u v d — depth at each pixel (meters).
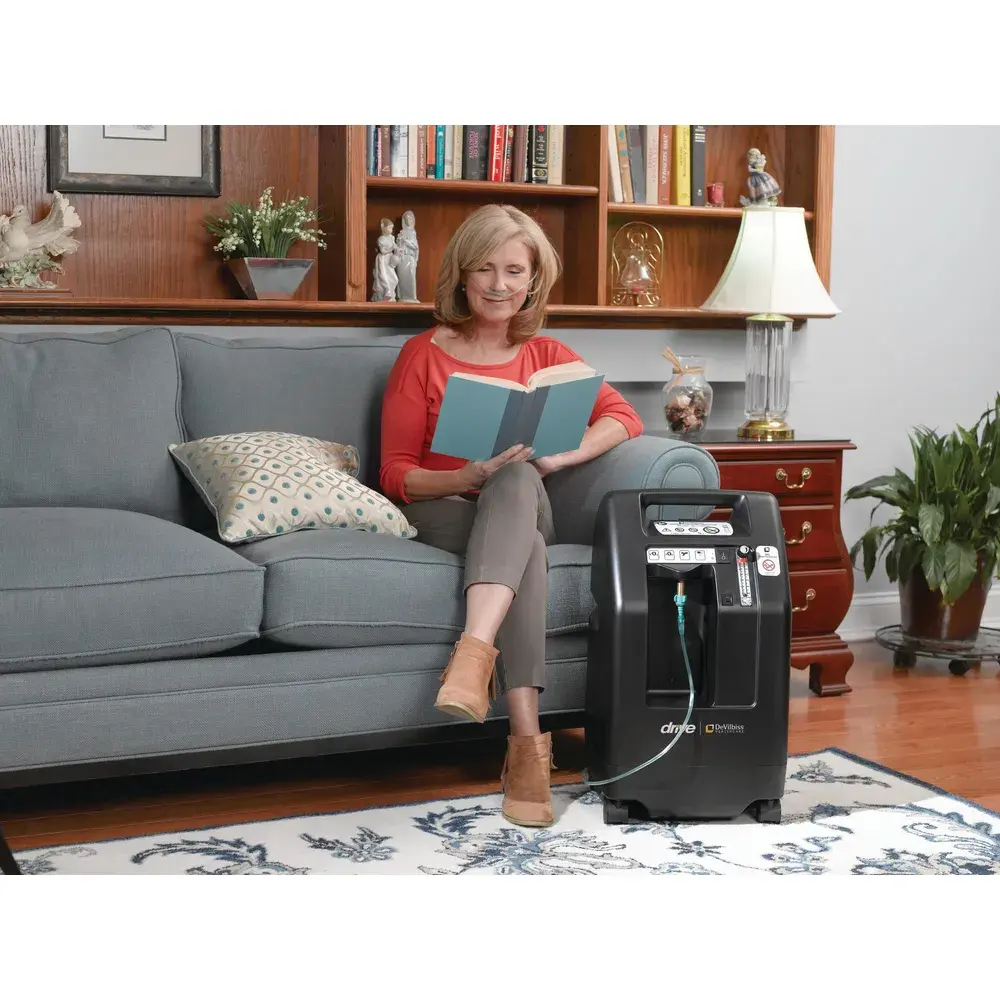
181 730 2.13
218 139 3.16
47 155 3.01
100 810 2.28
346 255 3.12
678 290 3.71
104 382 2.58
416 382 2.63
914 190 3.93
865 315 3.91
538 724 2.33
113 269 3.10
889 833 2.19
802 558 3.20
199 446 2.53
